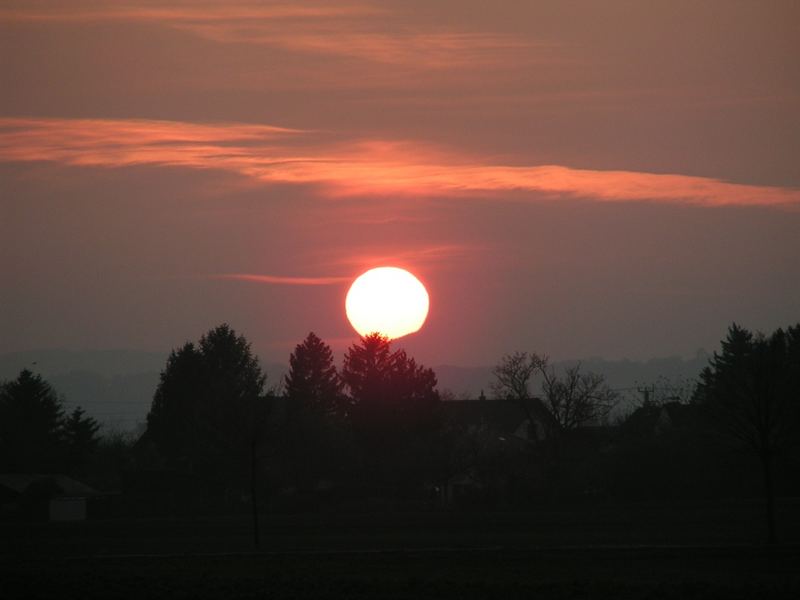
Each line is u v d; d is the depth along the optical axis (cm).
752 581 13950
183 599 13038
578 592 13062
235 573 15575
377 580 14150
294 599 12862
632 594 12888
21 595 13438
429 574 15138
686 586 13162
